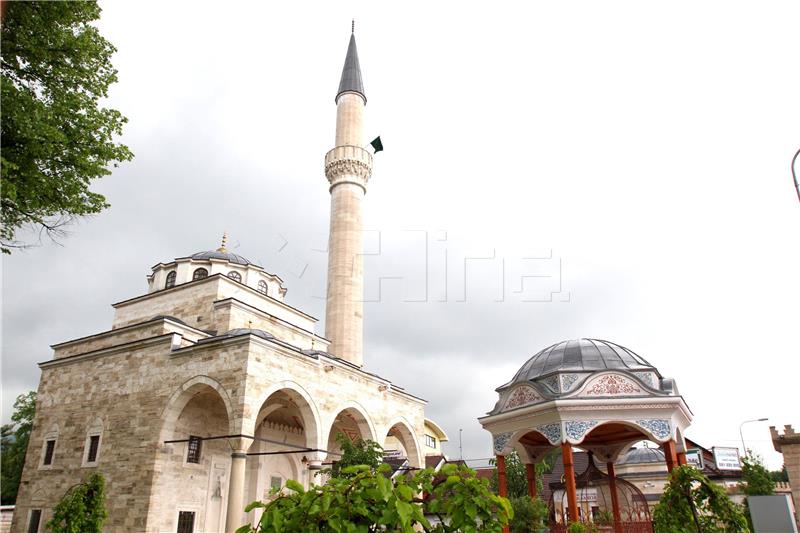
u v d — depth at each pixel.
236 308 33.25
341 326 41.31
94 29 16.86
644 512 23.55
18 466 49.16
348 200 45.66
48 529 27.36
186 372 26.23
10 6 14.62
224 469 30.16
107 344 32.31
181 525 26.62
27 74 15.99
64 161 16.66
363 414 32.12
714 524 13.88
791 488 25.27
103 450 27.38
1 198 14.94
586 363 21.38
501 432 21.86
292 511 5.28
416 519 5.43
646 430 19.06
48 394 31.34
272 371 25.81
